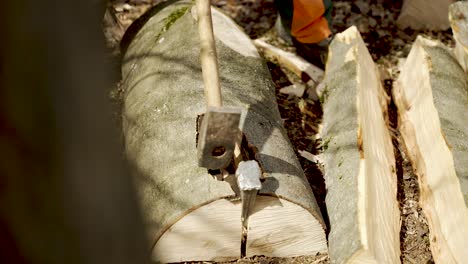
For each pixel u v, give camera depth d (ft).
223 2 15.15
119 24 13.79
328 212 9.01
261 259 8.84
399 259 8.98
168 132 8.94
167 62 10.22
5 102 2.36
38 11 2.48
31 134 2.40
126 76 11.23
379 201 9.15
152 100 9.69
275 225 8.43
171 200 8.14
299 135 11.53
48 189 2.43
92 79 2.77
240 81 9.92
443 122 9.89
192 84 9.57
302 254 8.89
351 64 11.01
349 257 7.93
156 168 8.64
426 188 10.00
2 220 2.34
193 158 8.39
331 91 11.02
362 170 8.92
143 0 15.17
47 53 2.50
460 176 8.85
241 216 8.04
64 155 2.50
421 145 10.54
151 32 11.39
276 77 12.87
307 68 12.78
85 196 2.58
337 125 10.15
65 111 2.54
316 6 12.43
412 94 11.34
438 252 9.07
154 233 8.11
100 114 2.80
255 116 9.21
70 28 2.65
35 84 2.44
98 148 2.72
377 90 11.74
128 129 9.83
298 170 8.87
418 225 9.78
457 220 8.57
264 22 14.57
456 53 11.84
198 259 8.64
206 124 6.98
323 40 12.75
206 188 7.95
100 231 2.67
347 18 14.64
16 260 2.36
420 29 14.34
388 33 14.24
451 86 10.67
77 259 2.52
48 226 2.43
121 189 2.92
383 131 10.94
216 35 10.70
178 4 11.81
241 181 7.30
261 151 8.55
